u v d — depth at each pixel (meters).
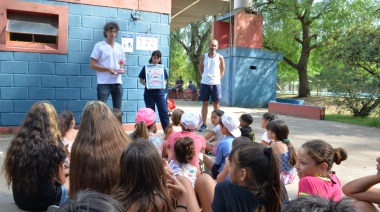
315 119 11.80
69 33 7.00
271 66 17.75
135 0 7.46
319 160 2.68
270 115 5.11
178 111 5.53
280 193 2.28
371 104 12.52
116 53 6.24
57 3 6.83
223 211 2.19
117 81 6.24
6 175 3.24
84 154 2.58
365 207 2.76
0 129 6.60
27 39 6.91
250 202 2.16
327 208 1.08
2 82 6.58
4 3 6.45
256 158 2.20
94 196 1.02
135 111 7.66
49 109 3.22
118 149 2.63
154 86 6.46
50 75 6.92
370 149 6.89
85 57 7.18
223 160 4.04
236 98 17.08
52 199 3.20
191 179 3.39
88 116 2.68
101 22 7.23
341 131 9.12
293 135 8.20
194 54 28.41
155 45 7.75
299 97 21.98
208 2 10.05
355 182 2.84
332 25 18.75
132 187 2.03
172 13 11.06
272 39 20.36
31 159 3.04
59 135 3.27
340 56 12.97
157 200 2.03
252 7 18.77
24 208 3.24
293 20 19.56
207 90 7.56
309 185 2.60
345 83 12.66
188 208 2.56
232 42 17.30
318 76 14.49
